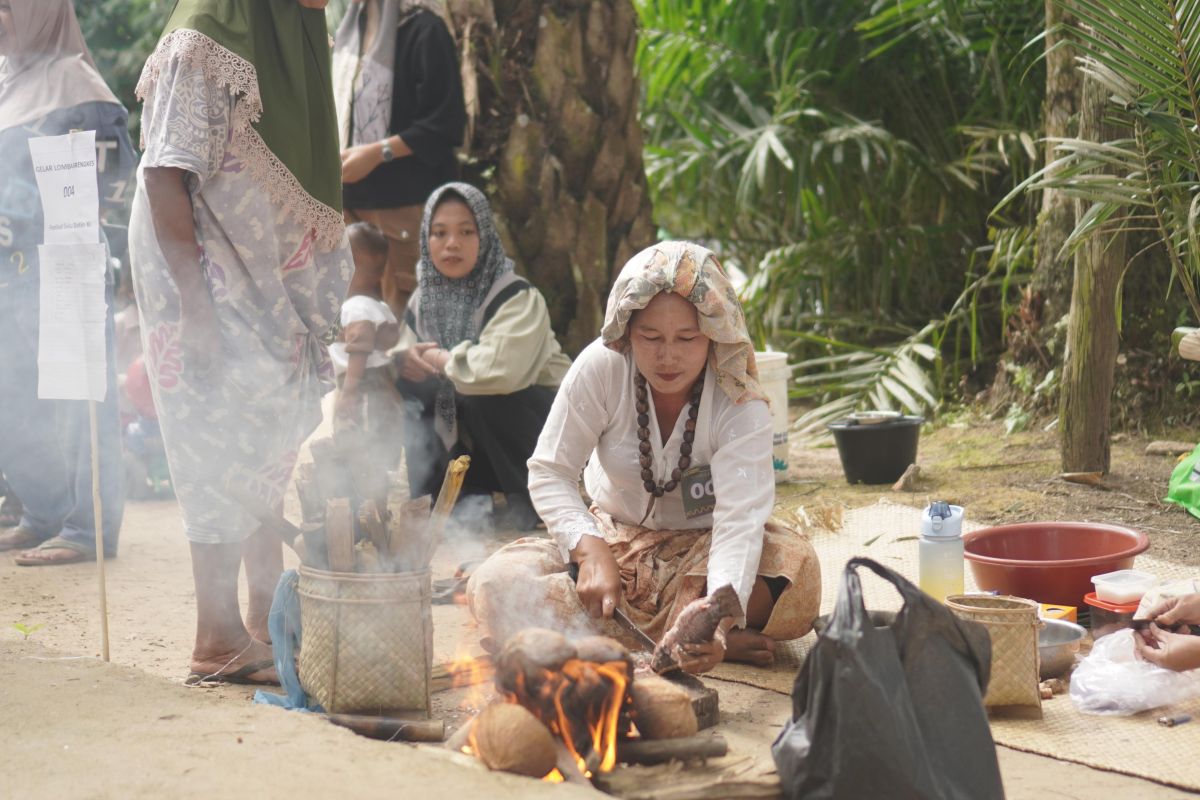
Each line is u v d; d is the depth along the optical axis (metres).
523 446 5.00
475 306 5.05
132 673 3.09
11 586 4.30
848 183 8.29
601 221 6.10
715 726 2.94
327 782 2.35
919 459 6.19
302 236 3.32
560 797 2.26
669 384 3.17
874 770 2.20
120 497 4.71
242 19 3.15
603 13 6.09
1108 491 5.28
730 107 8.88
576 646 2.50
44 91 4.34
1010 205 7.96
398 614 2.86
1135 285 6.44
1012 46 7.67
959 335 7.52
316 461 3.00
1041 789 2.55
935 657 2.31
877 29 8.09
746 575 3.06
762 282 8.13
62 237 3.39
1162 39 4.64
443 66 5.77
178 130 3.05
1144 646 3.08
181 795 2.30
